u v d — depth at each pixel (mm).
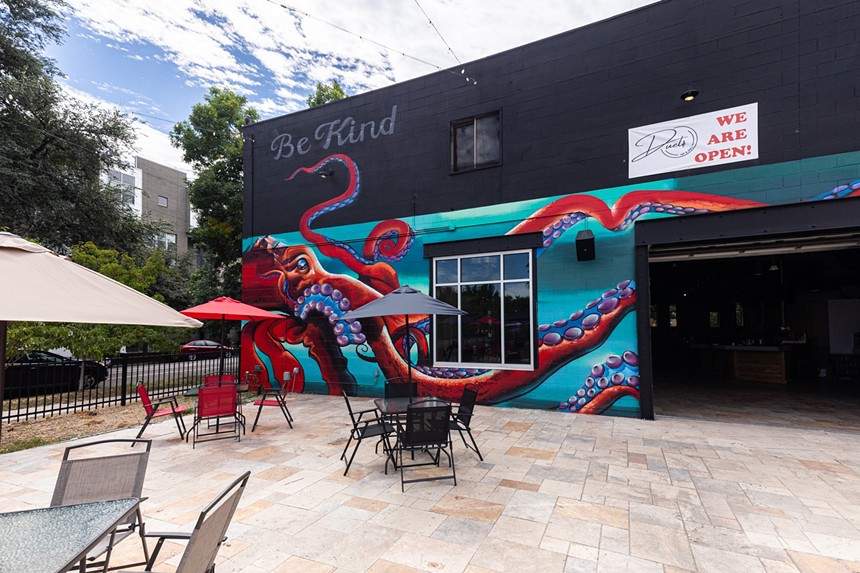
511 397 8133
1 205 14430
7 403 9727
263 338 10891
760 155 6527
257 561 3021
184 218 34344
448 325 8859
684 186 6988
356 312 5242
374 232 9734
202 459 5336
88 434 6723
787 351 11617
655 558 3016
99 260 10609
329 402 9086
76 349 8359
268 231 11086
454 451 5539
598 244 7574
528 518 3650
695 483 4383
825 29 6219
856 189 5980
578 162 7816
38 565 1651
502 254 8445
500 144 8500
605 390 7406
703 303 16812
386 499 4082
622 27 7559
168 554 3158
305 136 10758
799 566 2914
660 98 7230
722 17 6840
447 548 3178
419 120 9391
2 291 2318
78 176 16891
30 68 15992
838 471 4680
